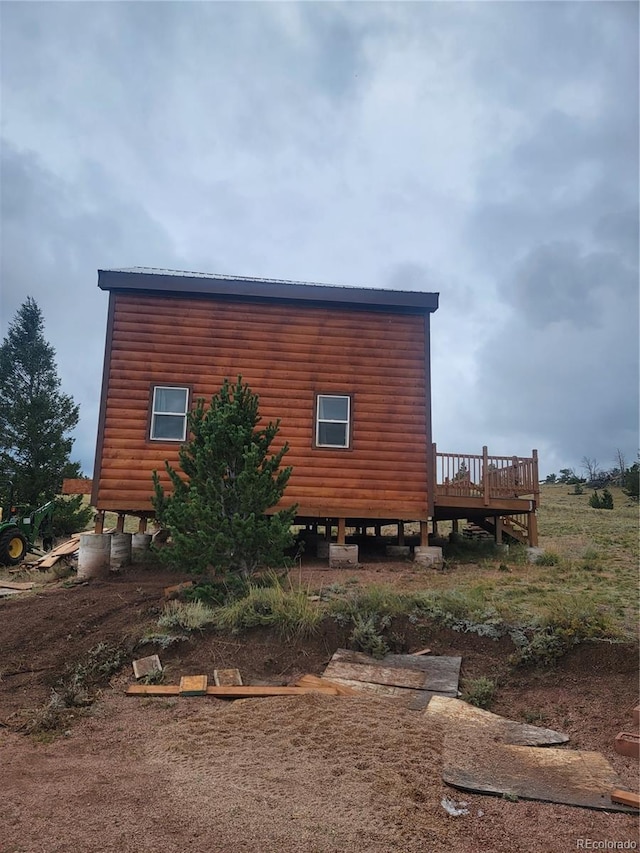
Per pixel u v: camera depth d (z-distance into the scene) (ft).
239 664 25.76
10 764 17.16
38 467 73.82
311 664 25.88
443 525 85.71
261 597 29.01
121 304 45.68
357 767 16.79
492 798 15.69
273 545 31.65
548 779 16.79
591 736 20.21
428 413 47.14
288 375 46.39
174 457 44.14
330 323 47.44
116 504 43.24
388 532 80.07
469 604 29.04
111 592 35.12
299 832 13.25
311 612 27.91
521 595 32.83
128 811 14.01
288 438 45.55
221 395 35.60
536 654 24.89
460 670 24.91
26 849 12.21
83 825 13.28
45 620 30.19
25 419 73.67
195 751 18.19
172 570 41.60
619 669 23.57
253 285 45.98
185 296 46.26
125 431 44.14
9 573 48.80
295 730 19.43
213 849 12.46
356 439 46.14
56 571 44.47
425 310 48.32
